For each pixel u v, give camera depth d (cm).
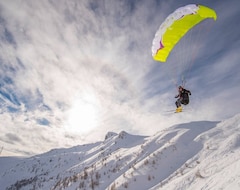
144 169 8675
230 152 4997
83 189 11125
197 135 10531
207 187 2445
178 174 5725
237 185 1817
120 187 7969
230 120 10100
